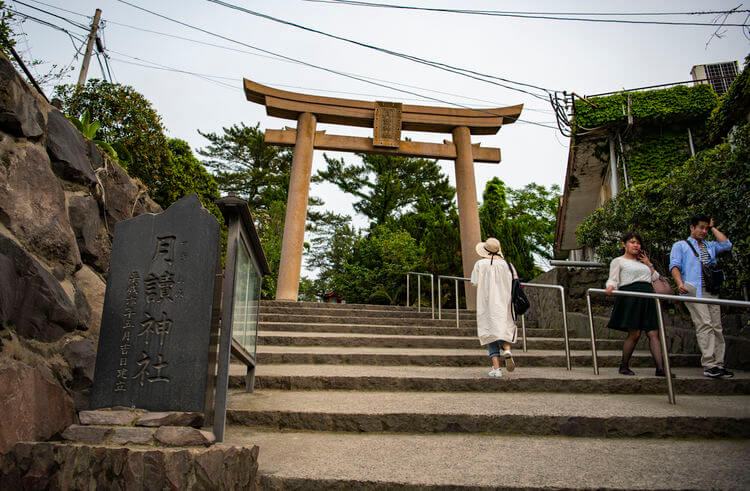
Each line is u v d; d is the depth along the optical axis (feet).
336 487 8.38
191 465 7.41
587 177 44.32
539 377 14.88
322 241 88.63
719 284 15.29
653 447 10.41
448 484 8.27
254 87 41.86
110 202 13.98
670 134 36.76
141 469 7.41
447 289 48.24
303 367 17.29
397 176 85.71
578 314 26.99
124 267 9.94
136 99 30.30
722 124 29.63
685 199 23.17
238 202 9.95
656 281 16.44
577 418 11.34
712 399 13.53
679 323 22.07
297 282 38.50
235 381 14.69
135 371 9.18
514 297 16.48
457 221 59.00
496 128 44.83
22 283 9.04
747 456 9.84
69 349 9.75
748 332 18.31
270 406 12.19
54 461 7.68
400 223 67.62
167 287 9.62
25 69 15.34
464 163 43.42
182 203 10.15
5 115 10.03
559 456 9.78
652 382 14.42
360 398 13.41
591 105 36.50
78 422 9.02
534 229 90.22
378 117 42.96
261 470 8.82
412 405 12.50
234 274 9.81
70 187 12.12
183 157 40.11
